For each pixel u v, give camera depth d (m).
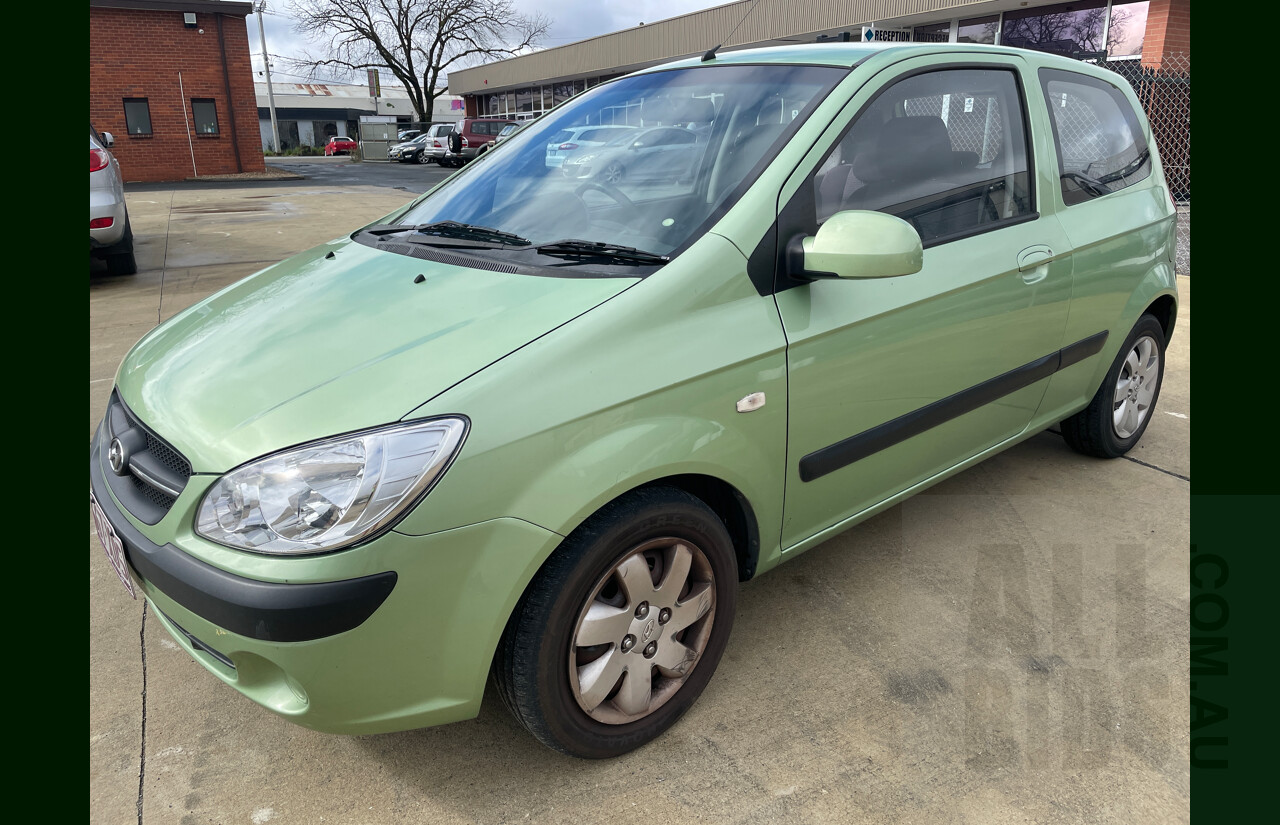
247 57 21.80
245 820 1.79
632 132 2.46
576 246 2.04
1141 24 12.53
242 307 2.16
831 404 2.12
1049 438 3.78
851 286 2.14
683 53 22.47
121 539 1.75
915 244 1.89
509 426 1.59
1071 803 1.80
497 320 1.77
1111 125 3.21
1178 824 1.75
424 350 1.71
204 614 1.57
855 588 2.60
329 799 1.85
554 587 1.68
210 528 1.58
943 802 1.81
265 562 1.51
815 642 2.34
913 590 2.59
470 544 1.58
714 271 1.89
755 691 2.16
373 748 1.99
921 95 2.41
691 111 2.40
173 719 2.09
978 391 2.57
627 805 1.81
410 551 1.53
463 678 1.66
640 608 1.86
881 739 1.99
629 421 1.73
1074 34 13.52
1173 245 3.43
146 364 2.04
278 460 1.54
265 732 2.05
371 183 19.14
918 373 2.34
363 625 1.53
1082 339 2.98
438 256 2.18
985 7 14.45
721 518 2.13
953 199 2.46
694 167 2.20
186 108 21.41
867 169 2.23
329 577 1.49
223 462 1.59
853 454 2.23
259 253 8.59
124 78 20.59
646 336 1.78
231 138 22.09
